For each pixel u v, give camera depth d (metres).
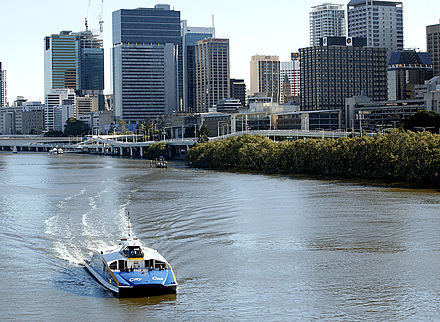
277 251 106.62
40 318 76.81
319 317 76.94
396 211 145.12
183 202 165.00
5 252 105.62
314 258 102.00
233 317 77.00
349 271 94.75
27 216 144.00
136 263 89.12
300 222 132.00
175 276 92.25
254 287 87.44
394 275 92.75
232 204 159.38
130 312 78.56
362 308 79.69
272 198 170.50
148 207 156.25
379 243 112.38
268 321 75.75
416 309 79.44
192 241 113.75
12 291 85.69
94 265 95.06
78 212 149.38
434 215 139.00
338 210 147.38
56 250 106.88
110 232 122.19
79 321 76.00
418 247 109.31
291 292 85.44
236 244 111.56
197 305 80.75
